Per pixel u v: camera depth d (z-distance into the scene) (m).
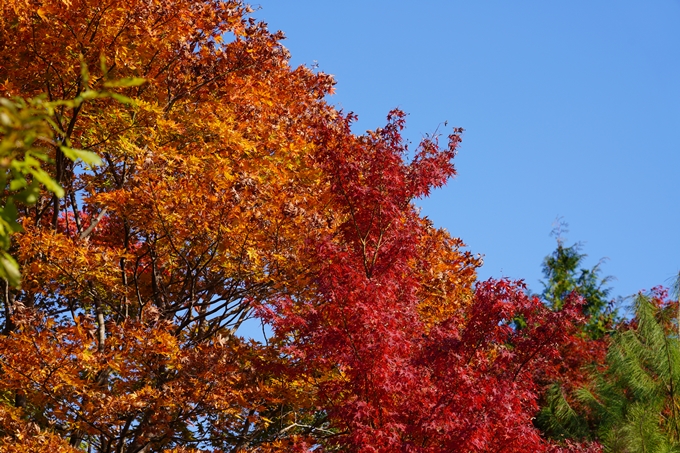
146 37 11.06
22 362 9.39
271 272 11.84
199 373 10.20
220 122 12.09
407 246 11.45
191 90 12.59
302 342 11.16
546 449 10.96
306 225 11.59
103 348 11.24
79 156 2.95
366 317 9.88
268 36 13.24
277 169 12.28
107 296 13.12
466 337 10.56
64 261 10.62
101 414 9.83
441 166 11.97
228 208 10.77
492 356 12.40
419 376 10.07
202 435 11.47
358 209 11.79
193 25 12.39
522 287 10.81
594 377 18.58
